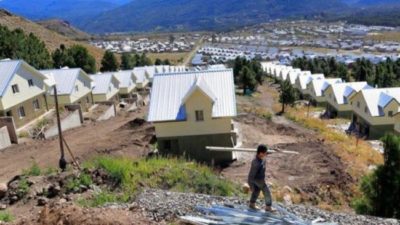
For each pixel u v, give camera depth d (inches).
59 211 375.6
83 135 1347.2
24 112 1446.9
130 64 3991.1
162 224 377.4
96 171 590.9
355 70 3924.7
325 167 887.7
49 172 660.7
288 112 2032.5
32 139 1278.3
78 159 981.2
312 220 412.5
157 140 1108.5
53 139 1283.2
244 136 1253.1
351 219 432.1
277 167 904.3
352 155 1021.2
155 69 3225.9
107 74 2300.7
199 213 403.9
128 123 1444.4
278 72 4028.1
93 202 491.5
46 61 2733.8
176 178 597.0
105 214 371.6
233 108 1071.6
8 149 1139.3
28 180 589.0
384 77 3019.2
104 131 1411.2
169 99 1123.9
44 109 1604.3
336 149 1060.5
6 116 1338.6
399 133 1610.5
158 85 1169.4
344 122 2031.3
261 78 3619.6
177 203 436.8
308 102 2795.3
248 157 1058.1
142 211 411.2
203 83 1093.1
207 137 1087.6
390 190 569.9
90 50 4753.9
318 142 1146.0
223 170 950.4
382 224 421.1
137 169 605.9
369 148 1210.6
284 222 377.4
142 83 2918.3
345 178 813.9
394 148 567.2
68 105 1701.5
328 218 430.6
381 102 1713.8
